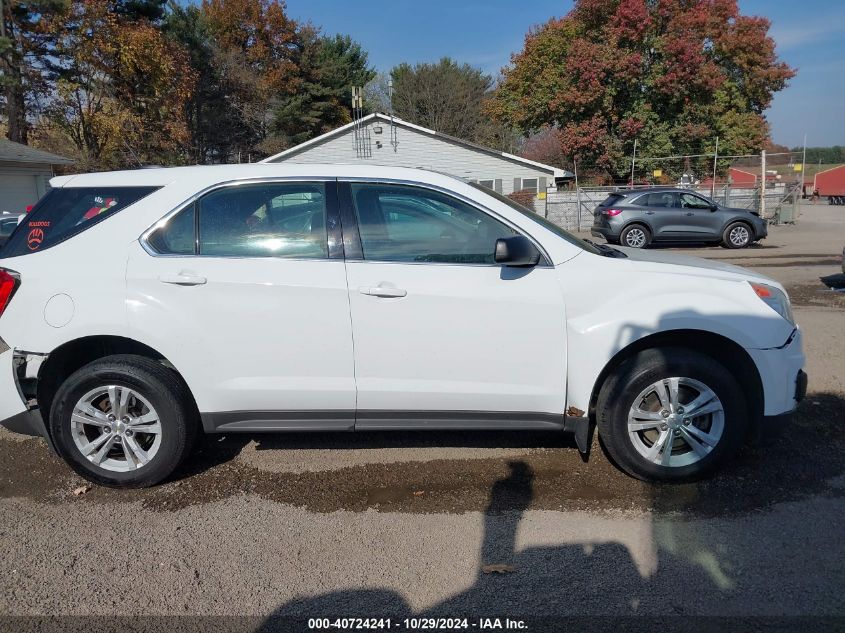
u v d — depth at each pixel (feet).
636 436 12.01
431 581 9.58
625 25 99.55
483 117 173.27
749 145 106.11
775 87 111.34
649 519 11.09
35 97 95.20
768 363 11.69
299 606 9.09
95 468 12.33
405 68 180.65
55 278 11.92
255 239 12.09
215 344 11.84
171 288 11.76
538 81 114.01
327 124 154.71
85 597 9.33
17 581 9.71
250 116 129.29
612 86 102.06
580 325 11.68
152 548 10.56
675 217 56.18
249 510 11.75
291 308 11.75
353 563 10.06
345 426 12.35
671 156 102.73
